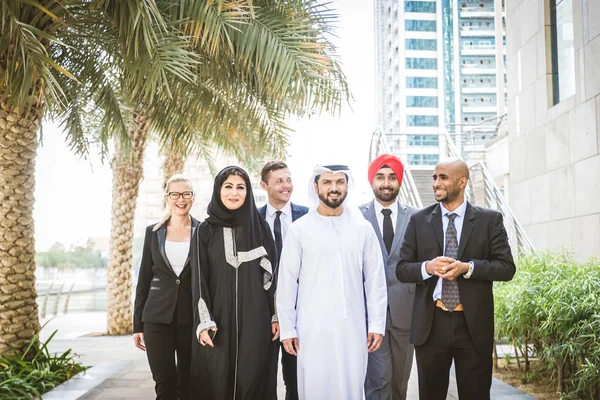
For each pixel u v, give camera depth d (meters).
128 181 11.11
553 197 8.73
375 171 4.19
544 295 5.01
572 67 8.45
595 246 7.47
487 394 3.29
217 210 3.65
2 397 4.87
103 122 8.03
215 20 5.16
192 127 7.72
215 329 3.49
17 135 5.64
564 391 4.83
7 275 5.70
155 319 3.98
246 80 6.84
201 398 3.56
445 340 3.33
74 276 33.94
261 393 3.62
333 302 3.41
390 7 98.38
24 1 4.57
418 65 92.12
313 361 3.39
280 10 5.80
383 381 3.97
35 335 5.73
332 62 6.28
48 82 4.44
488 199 10.48
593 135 7.55
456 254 3.40
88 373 6.21
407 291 4.06
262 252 3.65
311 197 3.60
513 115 10.38
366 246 3.57
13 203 5.69
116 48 6.13
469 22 92.75
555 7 8.98
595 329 4.28
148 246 4.15
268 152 9.05
